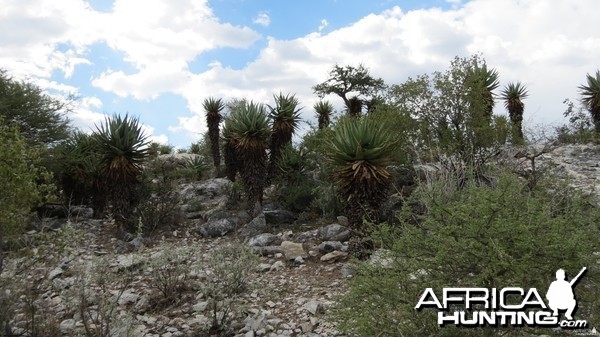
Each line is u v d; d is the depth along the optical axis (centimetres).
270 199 1477
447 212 445
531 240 382
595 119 2150
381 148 890
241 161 1429
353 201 886
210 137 2280
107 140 1210
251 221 1248
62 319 635
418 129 1319
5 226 588
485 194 425
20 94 1438
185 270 779
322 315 618
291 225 1259
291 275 874
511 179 449
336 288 780
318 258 963
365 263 481
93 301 664
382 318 418
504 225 388
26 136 1433
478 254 392
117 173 1179
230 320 653
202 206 1530
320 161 1367
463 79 1328
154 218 1269
